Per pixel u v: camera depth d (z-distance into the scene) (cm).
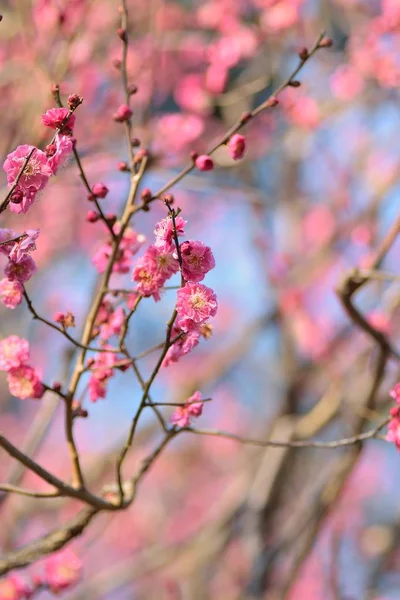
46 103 628
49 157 295
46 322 333
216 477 1216
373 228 762
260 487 781
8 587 446
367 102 775
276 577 745
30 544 423
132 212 358
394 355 511
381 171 857
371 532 843
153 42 716
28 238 299
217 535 798
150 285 312
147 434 834
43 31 704
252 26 750
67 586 454
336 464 671
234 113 761
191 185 681
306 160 926
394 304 546
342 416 666
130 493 388
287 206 913
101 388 366
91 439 1173
